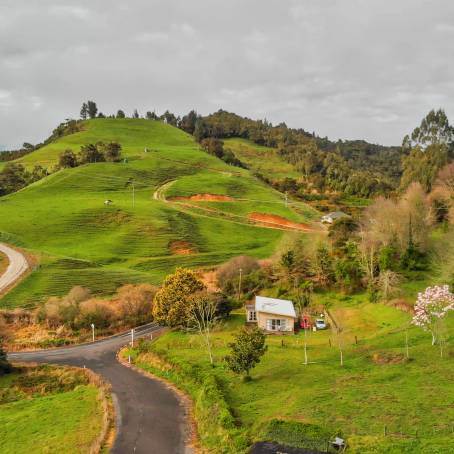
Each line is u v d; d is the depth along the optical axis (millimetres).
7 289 88000
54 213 140000
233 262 92312
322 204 189750
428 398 35000
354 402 35938
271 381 44812
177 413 42500
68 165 197625
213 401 40500
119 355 63562
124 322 77438
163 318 72375
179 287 73688
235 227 146875
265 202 174250
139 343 65125
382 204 91000
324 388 40375
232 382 45719
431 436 29594
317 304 74188
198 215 154375
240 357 45406
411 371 41344
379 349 49594
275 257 90188
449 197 99125
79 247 120000
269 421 33531
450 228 83750
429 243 79625
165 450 35594
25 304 82375
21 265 101312
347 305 71562
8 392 55031
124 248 121312
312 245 87312
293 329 66312
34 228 129000
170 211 151250
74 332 73875
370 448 28875
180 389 48688
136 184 182750
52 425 42125
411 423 31516
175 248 124625
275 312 67000
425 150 152875
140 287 84750
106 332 74750
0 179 186500
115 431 39000
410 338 50438
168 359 55562
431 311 46906
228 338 64312
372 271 74062
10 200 154250
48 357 64188
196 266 110562
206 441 35812
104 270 101812
